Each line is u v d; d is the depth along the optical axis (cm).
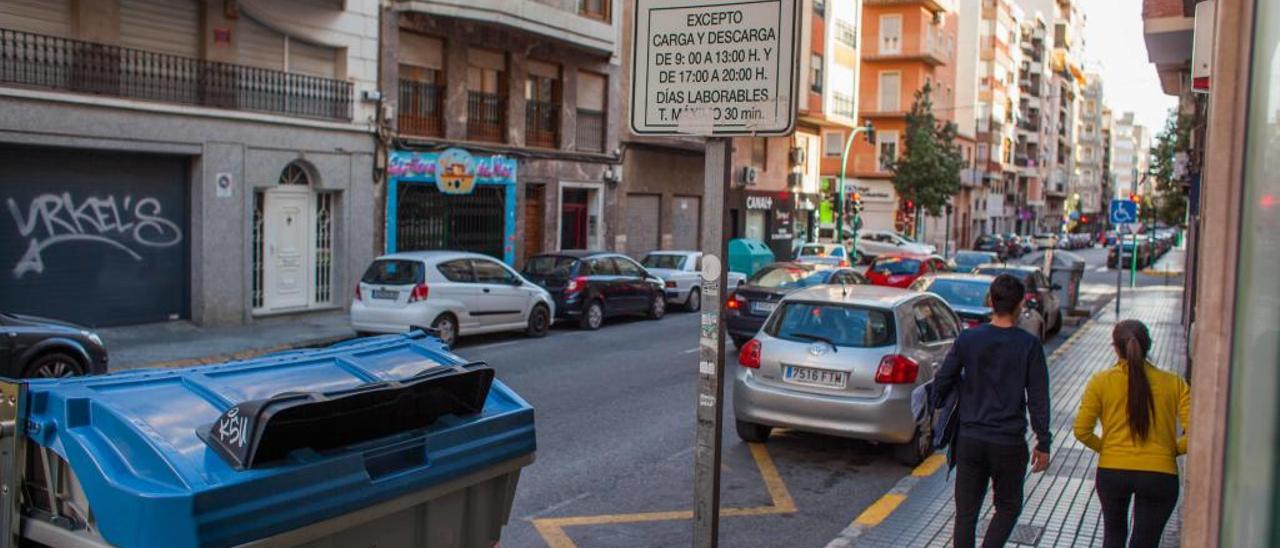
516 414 480
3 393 388
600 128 2758
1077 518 694
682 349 1636
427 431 438
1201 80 731
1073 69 11112
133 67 1600
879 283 2312
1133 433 516
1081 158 13375
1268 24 249
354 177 1983
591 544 652
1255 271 251
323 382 455
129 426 367
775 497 785
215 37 1716
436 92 2223
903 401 849
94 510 355
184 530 336
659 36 452
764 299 1594
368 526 410
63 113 1465
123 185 1608
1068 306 2405
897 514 720
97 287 1582
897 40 5472
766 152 3922
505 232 2408
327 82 1917
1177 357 1673
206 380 424
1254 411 248
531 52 2462
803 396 875
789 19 428
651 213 3056
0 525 384
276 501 361
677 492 779
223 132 1705
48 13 1489
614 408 1112
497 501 482
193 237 1702
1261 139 250
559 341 1744
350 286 1997
